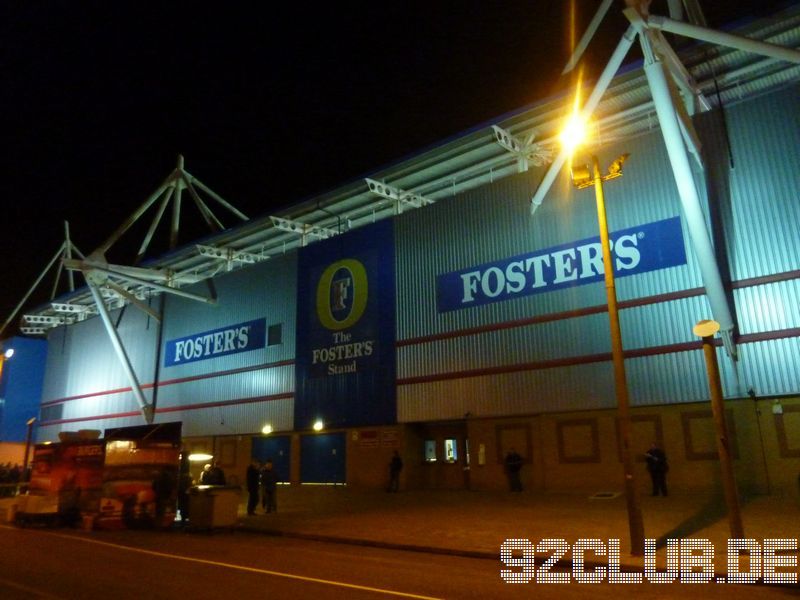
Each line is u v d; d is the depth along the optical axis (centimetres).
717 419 1142
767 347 1880
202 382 3712
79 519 1839
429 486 2688
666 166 2166
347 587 914
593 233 2284
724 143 2067
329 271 3147
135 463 1798
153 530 1753
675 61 2028
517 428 2373
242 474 3362
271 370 3312
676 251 2089
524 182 2519
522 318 2408
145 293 4438
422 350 2692
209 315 3784
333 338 3048
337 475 2952
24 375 5334
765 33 2125
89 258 3884
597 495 2016
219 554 1279
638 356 2106
